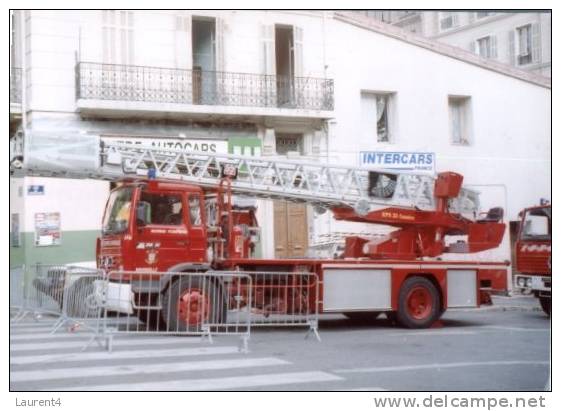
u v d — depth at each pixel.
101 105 19.58
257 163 14.09
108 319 12.11
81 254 19.55
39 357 9.68
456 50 24.80
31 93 19.41
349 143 22.91
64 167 12.63
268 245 21.47
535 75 26.17
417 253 15.20
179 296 12.13
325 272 13.32
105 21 20.20
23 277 14.89
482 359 10.06
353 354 10.41
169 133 20.73
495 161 25.33
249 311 11.03
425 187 15.28
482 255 23.94
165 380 8.10
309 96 22.28
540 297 16.97
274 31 22.19
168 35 20.88
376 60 23.50
